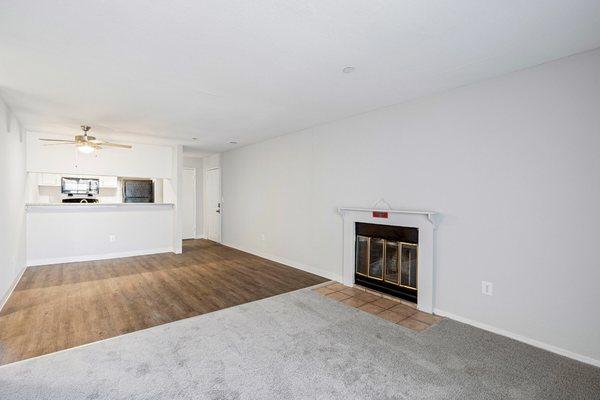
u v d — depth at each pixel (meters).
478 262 2.78
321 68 2.51
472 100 2.81
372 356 2.27
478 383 1.96
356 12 1.73
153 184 7.37
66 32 1.96
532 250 2.46
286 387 1.91
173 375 2.02
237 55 2.28
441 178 3.05
